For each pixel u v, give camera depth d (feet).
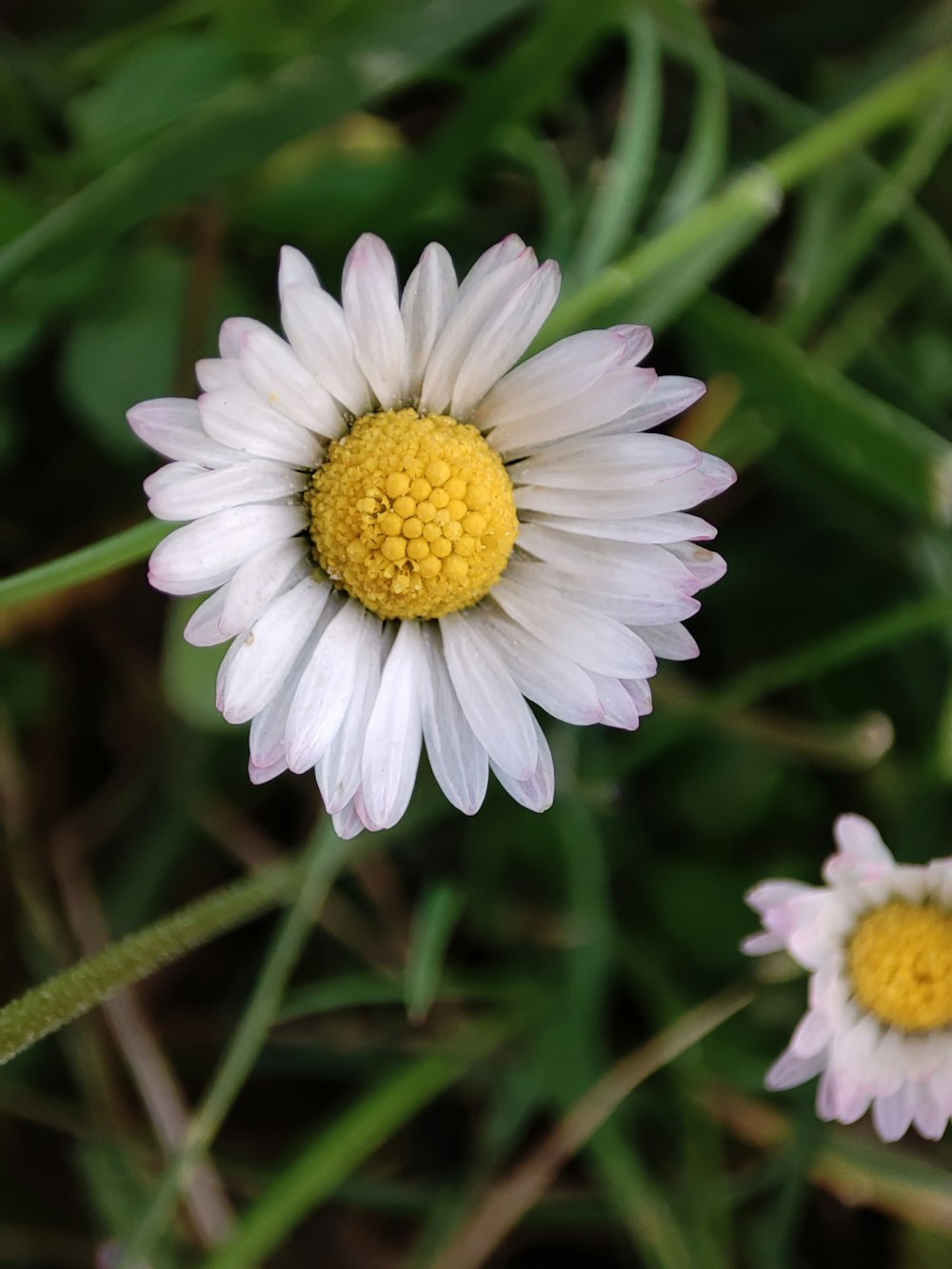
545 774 0.31
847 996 0.34
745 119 0.42
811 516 0.41
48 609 0.40
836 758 0.40
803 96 0.42
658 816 0.41
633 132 0.37
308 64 0.37
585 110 0.42
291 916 0.35
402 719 0.31
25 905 0.39
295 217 0.39
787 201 0.42
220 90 0.37
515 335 0.30
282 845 0.41
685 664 0.42
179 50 0.37
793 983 0.40
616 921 0.41
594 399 0.30
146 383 0.38
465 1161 0.40
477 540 0.31
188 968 0.41
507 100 0.38
